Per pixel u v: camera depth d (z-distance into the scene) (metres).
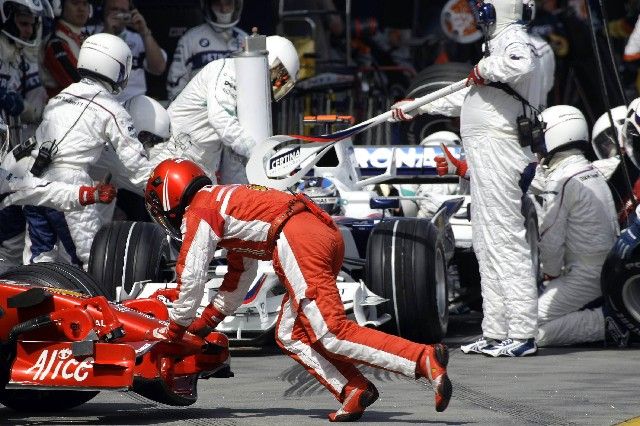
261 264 28.94
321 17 60.41
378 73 64.44
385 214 34.38
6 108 41.44
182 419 20.64
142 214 37.38
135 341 20.34
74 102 32.03
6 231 33.16
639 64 61.78
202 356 21.30
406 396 23.34
